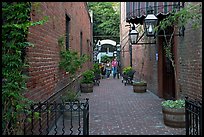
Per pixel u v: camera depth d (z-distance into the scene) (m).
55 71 7.52
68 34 10.30
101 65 26.83
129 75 18.42
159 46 11.48
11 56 3.83
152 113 8.26
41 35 5.87
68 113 7.43
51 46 6.97
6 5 3.83
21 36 3.91
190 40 7.52
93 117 7.82
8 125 4.05
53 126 6.78
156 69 12.02
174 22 8.09
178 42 8.73
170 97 10.28
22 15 3.87
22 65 4.08
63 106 4.86
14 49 3.89
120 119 7.52
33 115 4.56
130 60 21.48
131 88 15.96
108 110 8.87
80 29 14.91
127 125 6.85
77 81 13.23
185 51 8.01
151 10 8.50
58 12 7.98
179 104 6.54
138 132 6.18
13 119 4.05
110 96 12.40
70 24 10.54
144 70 15.22
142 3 8.85
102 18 33.38
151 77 13.30
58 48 8.05
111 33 33.31
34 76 5.25
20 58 4.11
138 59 17.53
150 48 13.28
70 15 10.58
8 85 3.79
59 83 8.15
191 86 7.48
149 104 9.94
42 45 5.96
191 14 6.82
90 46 24.45
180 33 8.29
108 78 26.36
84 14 17.78
